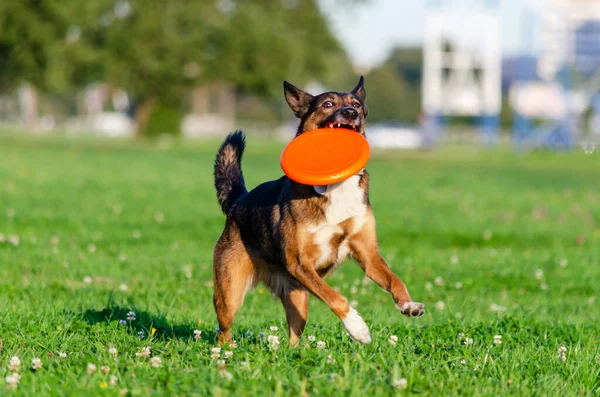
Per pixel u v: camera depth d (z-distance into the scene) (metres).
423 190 22.70
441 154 46.25
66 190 19.42
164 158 31.97
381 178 26.73
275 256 6.20
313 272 5.90
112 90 50.91
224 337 6.45
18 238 12.20
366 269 6.05
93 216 15.32
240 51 41.53
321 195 5.89
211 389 4.41
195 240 13.22
